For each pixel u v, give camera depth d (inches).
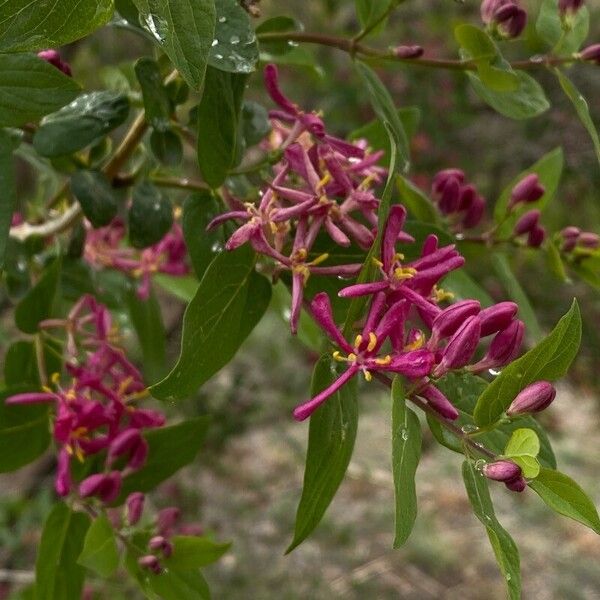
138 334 30.1
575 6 26.3
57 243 28.0
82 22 20.6
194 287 31.3
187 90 25.0
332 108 72.8
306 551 88.3
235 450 91.9
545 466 23.0
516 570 21.1
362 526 95.2
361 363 21.7
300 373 80.7
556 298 66.7
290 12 77.6
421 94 73.5
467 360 21.6
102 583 46.9
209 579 80.7
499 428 22.8
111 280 29.8
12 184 22.7
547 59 26.5
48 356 26.2
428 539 95.7
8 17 20.5
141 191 25.8
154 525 25.8
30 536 59.0
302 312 29.9
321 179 23.6
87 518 25.3
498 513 105.3
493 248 29.5
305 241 23.1
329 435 22.3
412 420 21.3
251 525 88.0
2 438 25.5
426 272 22.4
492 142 74.4
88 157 26.5
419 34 77.5
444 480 106.1
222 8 22.4
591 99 71.6
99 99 25.0
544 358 21.5
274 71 24.1
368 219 23.4
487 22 26.2
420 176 71.6
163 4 19.6
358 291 22.1
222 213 24.4
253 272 23.5
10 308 49.2
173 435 26.0
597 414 91.0
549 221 65.9
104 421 25.1
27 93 22.8
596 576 97.0
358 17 25.6
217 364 23.2
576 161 71.2
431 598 87.7
